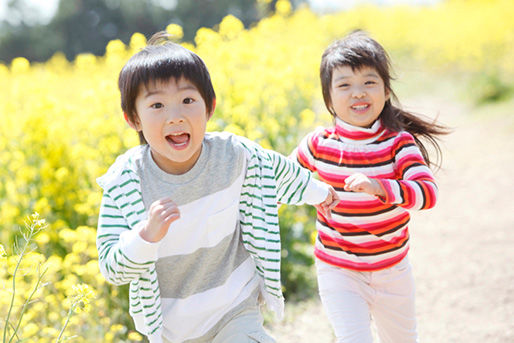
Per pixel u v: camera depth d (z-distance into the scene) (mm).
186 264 1826
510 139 7832
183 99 1699
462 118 9805
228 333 1863
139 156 1803
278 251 1876
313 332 3326
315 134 2482
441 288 3840
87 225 3955
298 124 4953
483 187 6047
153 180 1772
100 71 6668
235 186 1842
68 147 4293
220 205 1815
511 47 12164
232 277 1897
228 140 1857
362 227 2303
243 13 29875
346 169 2352
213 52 4766
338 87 2346
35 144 4262
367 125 2381
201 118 1718
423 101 11836
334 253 2344
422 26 16625
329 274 2363
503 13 14047
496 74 11023
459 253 4406
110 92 4176
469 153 7469
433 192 2141
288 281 3844
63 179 4004
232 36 5352
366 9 17344
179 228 1781
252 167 1873
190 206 1785
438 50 14883
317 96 5617
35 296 2879
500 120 8984
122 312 3201
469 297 3656
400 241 2346
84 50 33938
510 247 4383
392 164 2330
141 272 1629
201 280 1853
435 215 5422
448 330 3271
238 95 4559
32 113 4297
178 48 1776
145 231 1539
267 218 1878
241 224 1920
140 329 1855
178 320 1863
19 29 34188
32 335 2766
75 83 7516
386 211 2293
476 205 5523
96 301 2967
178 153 1705
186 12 31781
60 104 4570
